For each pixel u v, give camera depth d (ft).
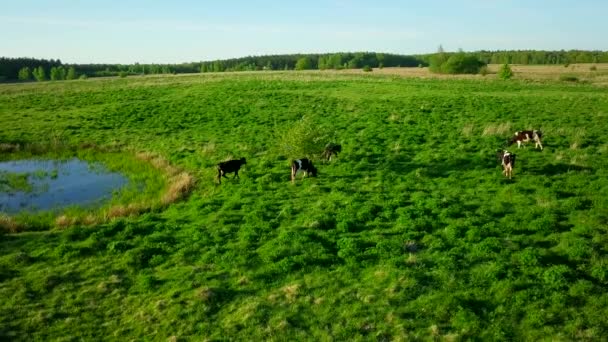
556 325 34.32
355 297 39.27
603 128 100.99
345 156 84.28
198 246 49.78
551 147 87.30
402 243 47.83
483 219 53.26
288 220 56.18
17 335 35.60
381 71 377.50
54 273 44.78
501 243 47.03
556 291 38.19
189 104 156.46
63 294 41.39
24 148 106.73
